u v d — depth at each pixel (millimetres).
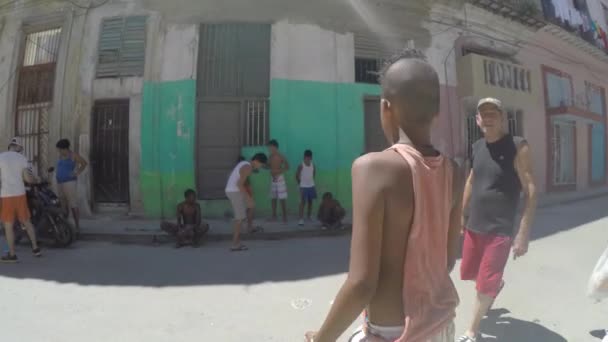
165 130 9016
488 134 3098
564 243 6062
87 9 9492
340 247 6551
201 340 3242
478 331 3186
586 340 3088
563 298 3934
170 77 9062
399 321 1236
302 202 8344
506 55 12477
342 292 1153
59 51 9555
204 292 4387
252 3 9164
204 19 9086
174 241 7160
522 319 3482
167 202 8953
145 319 3674
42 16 9867
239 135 9102
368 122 9797
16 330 3457
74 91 9320
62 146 7426
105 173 9211
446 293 1321
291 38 9266
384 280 1234
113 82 9156
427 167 1249
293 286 4531
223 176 9039
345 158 9430
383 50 10008
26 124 9828
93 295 4332
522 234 3002
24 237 7043
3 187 5723
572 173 14883
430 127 1317
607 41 16875
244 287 4535
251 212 7496
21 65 10062
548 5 13336
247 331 3398
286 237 7473
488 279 2914
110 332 3408
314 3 9406
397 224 1198
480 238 3070
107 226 8125
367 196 1167
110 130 9234
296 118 9195
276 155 8516
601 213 8984
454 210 1472
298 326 3482
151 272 5195
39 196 6688
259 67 9180
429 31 10648
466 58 10914
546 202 11211
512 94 11953
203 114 9078
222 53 9141
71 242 6754
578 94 15336
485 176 3064
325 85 9375
